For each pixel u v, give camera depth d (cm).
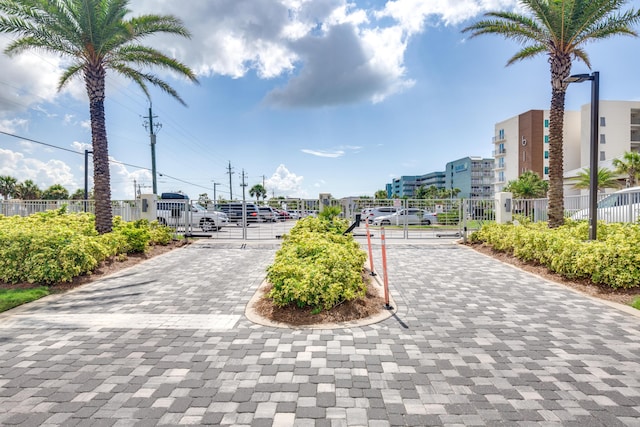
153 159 3127
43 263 763
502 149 6250
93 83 1262
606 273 717
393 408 327
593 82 947
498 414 318
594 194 940
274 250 1320
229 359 426
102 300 679
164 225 1462
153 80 1505
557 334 504
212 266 1010
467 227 1625
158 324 547
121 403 336
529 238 984
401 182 13812
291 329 520
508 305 640
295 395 348
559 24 1230
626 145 4641
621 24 1219
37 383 374
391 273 902
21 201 1717
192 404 334
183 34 1363
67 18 1174
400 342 475
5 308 625
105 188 1278
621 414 317
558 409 325
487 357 431
